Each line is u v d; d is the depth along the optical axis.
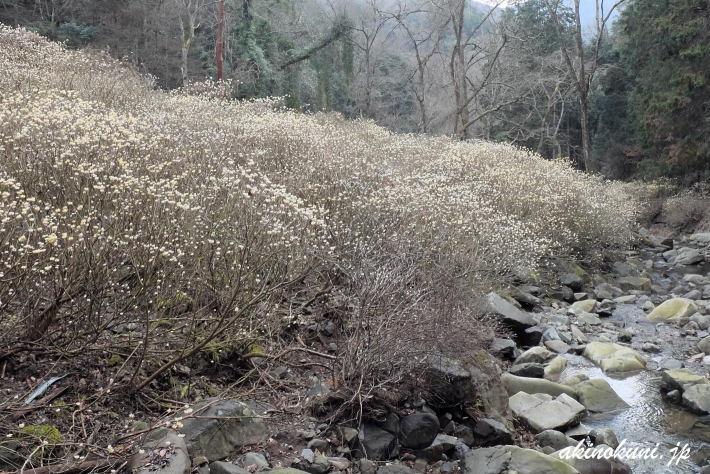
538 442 5.06
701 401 5.70
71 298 3.76
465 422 4.89
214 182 4.86
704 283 10.85
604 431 5.15
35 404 3.54
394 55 38.09
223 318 4.05
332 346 5.22
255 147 7.43
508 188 9.88
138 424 3.68
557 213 10.57
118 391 3.89
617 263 11.93
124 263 4.21
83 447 3.35
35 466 3.18
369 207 6.12
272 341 4.95
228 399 4.12
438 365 4.88
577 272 10.49
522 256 8.05
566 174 13.72
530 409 5.43
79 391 3.80
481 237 6.88
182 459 3.38
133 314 4.32
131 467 3.27
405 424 4.47
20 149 4.34
